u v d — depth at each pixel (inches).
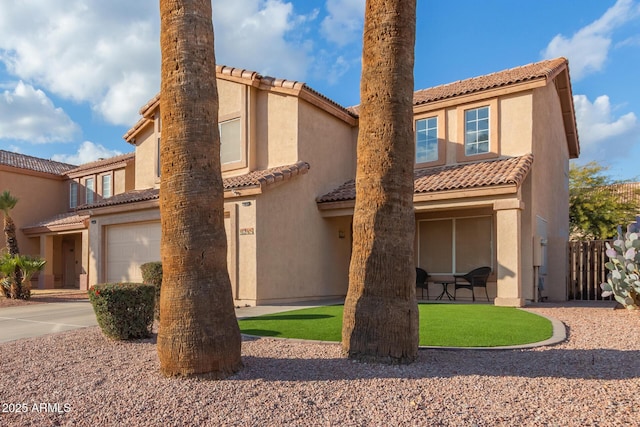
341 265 746.8
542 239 646.5
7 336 392.8
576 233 1208.2
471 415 185.3
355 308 270.7
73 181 1173.1
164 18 250.8
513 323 395.9
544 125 698.2
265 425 178.5
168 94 245.8
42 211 1149.7
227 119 708.7
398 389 216.4
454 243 685.3
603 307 537.0
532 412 187.5
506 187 539.5
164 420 185.3
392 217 266.7
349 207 671.8
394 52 271.6
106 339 364.2
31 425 186.5
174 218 241.0
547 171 711.7
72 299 735.7
